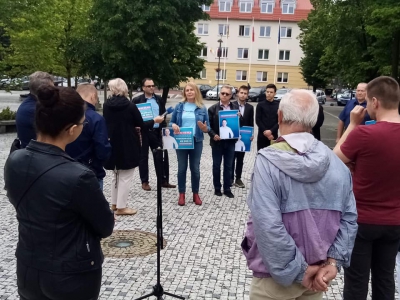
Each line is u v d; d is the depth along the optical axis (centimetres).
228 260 471
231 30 5541
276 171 218
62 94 215
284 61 5538
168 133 645
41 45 1819
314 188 220
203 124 653
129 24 1524
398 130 285
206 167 995
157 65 1648
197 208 665
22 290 220
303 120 227
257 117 793
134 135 593
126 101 580
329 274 217
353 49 1894
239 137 748
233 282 419
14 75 1784
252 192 222
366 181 291
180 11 1706
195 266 453
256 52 5550
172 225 581
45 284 211
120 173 607
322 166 216
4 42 2028
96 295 228
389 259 307
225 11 5547
